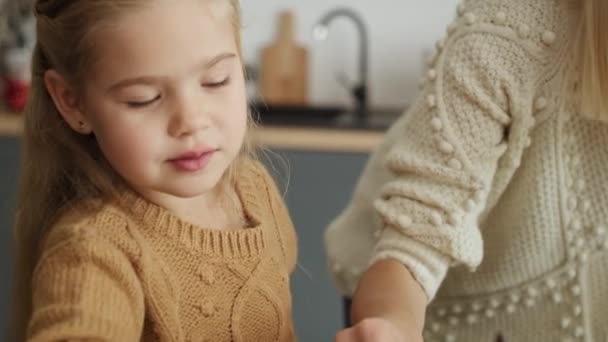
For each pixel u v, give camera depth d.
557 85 1.13
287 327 1.09
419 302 1.04
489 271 1.29
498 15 1.12
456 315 1.35
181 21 0.84
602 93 1.09
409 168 1.12
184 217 1.00
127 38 0.83
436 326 1.36
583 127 1.16
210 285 0.97
